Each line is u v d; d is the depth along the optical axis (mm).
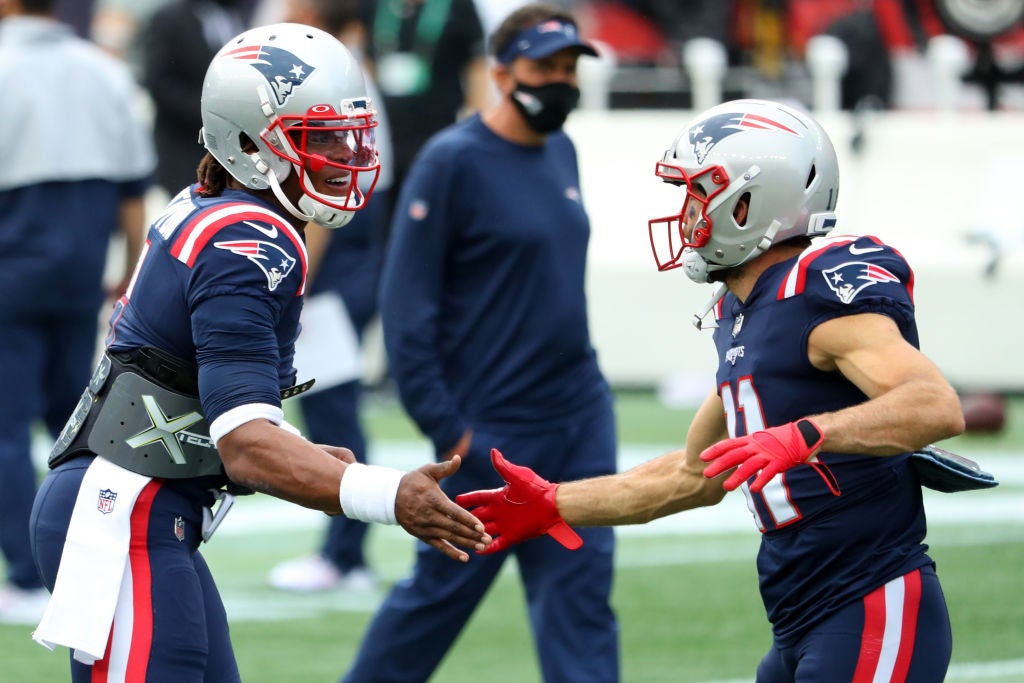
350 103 14078
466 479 19469
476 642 24922
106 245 26859
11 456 25844
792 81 47656
